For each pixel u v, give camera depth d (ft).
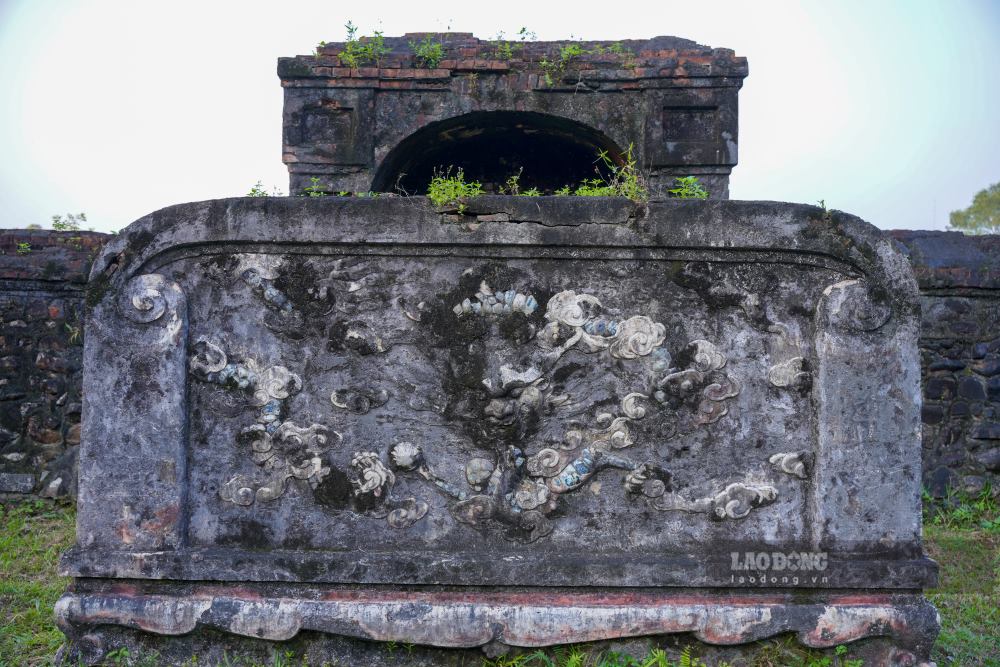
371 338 10.52
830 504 10.36
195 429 10.57
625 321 10.48
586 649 10.19
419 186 28.66
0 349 18.90
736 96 23.43
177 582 10.35
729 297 10.49
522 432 10.52
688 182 16.20
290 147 23.67
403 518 10.49
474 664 10.20
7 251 19.01
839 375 10.36
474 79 23.97
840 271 10.48
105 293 10.41
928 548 15.92
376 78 23.63
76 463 18.75
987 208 80.43
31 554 15.42
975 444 18.66
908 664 10.19
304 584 10.32
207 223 10.43
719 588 10.30
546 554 10.43
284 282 10.53
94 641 10.21
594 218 10.36
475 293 10.46
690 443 10.52
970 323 18.76
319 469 10.50
